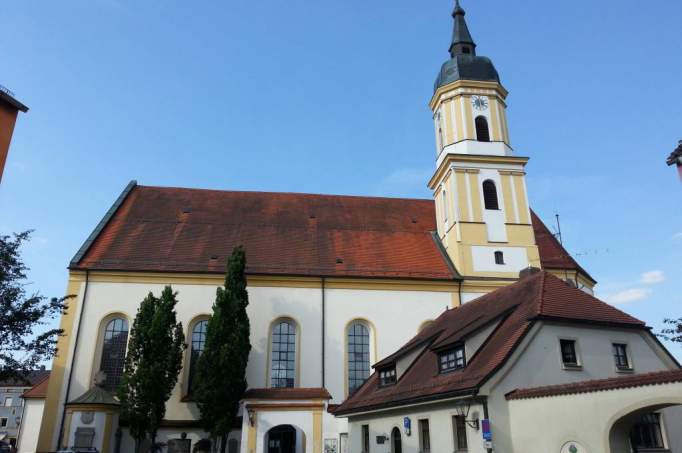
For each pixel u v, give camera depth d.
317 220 44.88
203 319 36.50
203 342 35.97
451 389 21.08
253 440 28.44
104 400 31.47
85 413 30.98
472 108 44.78
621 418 16.06
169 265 37.25
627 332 23.02
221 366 31.06
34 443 45.97
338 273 38.78
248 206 45.69
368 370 37.06
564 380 20.78
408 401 23.69
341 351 36.84
